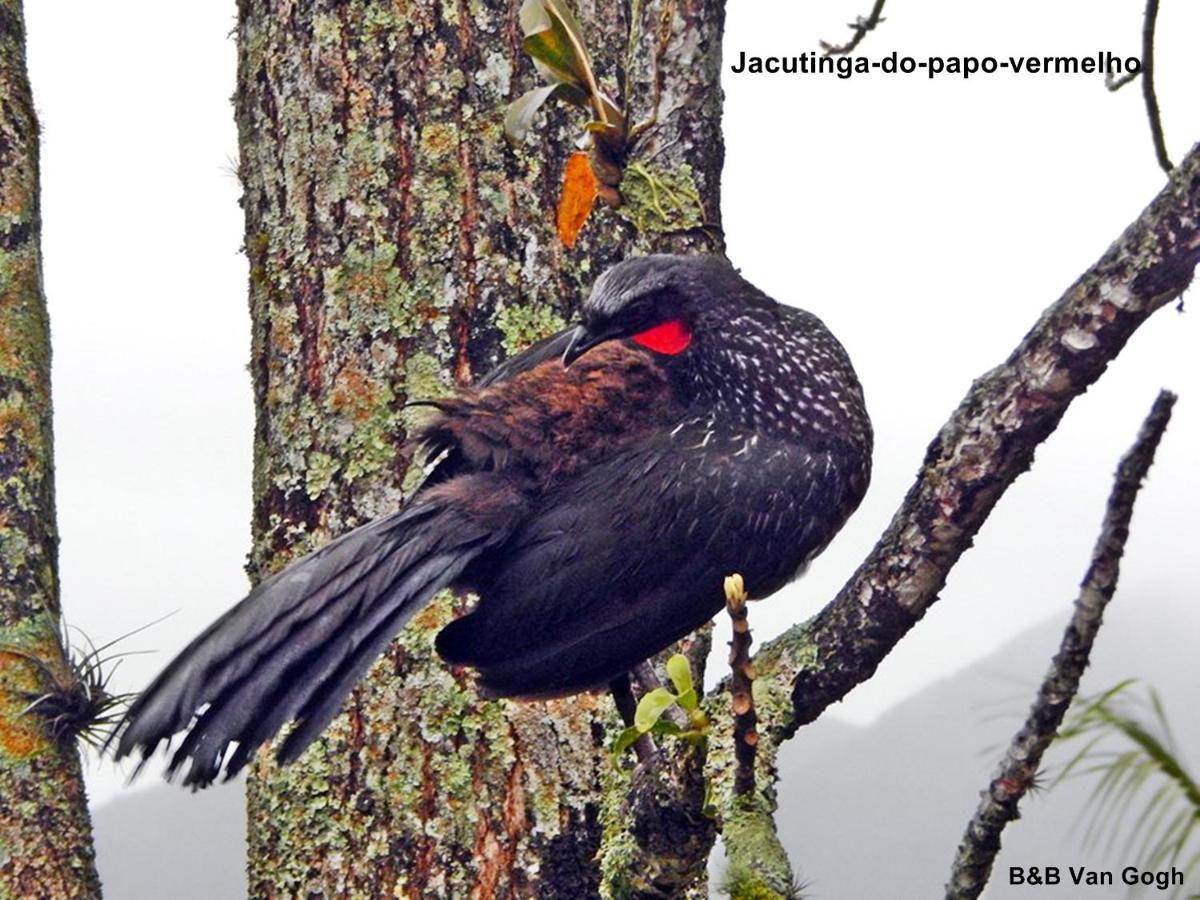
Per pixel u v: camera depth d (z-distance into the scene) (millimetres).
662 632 7480
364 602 6770
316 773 7824
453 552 7086
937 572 6852
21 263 8961
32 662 8219
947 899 5832
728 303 7848
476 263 8156
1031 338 6660
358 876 7719
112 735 6262
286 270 8305
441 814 7715
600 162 8062
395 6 8320
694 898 7582
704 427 7734
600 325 7852
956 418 6801
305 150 8320
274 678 6461
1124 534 5258
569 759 7773
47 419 8852
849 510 8102
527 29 7730
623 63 8609
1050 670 5484
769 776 6441
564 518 7359
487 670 7406
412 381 8062
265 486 8250
